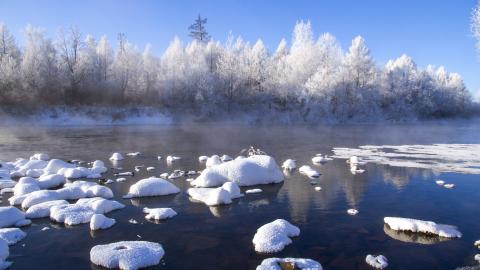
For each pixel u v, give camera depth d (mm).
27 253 8578
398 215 11438
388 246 9023
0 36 60750
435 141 32406
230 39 71438
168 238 9531
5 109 49938
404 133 41062
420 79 74625
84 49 63531
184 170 18422
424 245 9086
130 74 65500
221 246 9039
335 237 9617
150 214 11133
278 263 7758
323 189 14664
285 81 62000
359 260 8281
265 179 15539
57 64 60625
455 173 17625
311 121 58844
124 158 22234
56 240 9328
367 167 19281
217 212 11727
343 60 66125
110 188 14680
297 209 12070
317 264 7719
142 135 37312
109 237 9547
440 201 12945
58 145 28625
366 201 12992
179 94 62375
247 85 66812
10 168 18188
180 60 68750
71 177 16281
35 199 12008
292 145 29078
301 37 66438
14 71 54031
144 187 13562
